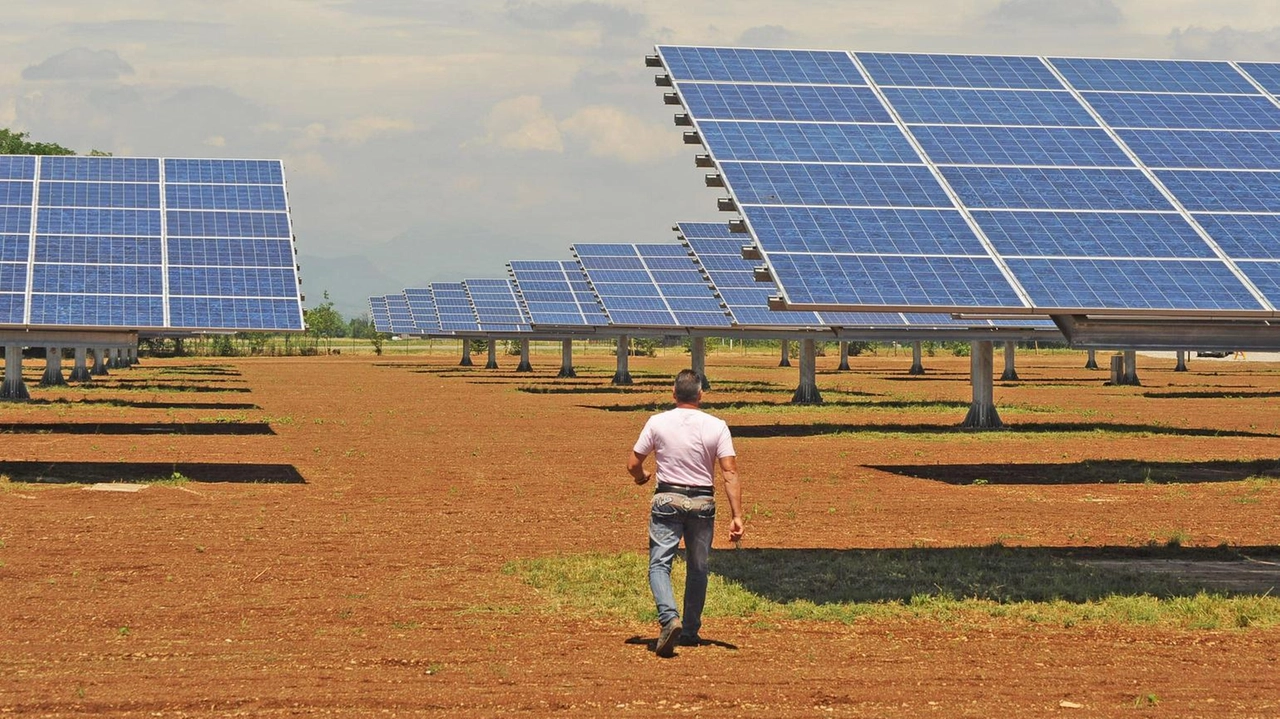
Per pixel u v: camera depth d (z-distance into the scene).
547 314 84.56
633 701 12.66
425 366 123.75
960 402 60.09
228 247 38.41
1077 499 28.30
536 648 14.80
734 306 56.19
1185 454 38.03
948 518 25.45
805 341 60.22
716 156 29.53
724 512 26.08
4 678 13.30
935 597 17.61
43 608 16.69
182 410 53.72
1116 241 26.67
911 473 32.97
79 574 19.02
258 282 36.78
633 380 89.81
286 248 38.66
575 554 20.98
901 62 35.66
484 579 18.92
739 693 12.95
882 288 25.28
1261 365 134.50
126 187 40.75
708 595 17.58
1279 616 16.55
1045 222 27.30
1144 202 27.95
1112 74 34.81
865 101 33.19
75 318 33.62
